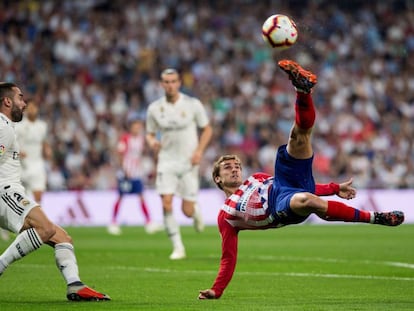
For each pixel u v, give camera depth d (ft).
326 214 46.47
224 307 48.14
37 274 69.77
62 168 163.73
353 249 95.96
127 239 115.75
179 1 209.67
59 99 182.60
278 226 49.93
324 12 212.23
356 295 55.52
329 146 175.11
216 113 181.98
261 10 210.79
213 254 91.04
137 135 130.21
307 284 62.64
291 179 49.21
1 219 52.03
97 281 65.05
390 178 170.19
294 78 45.98
